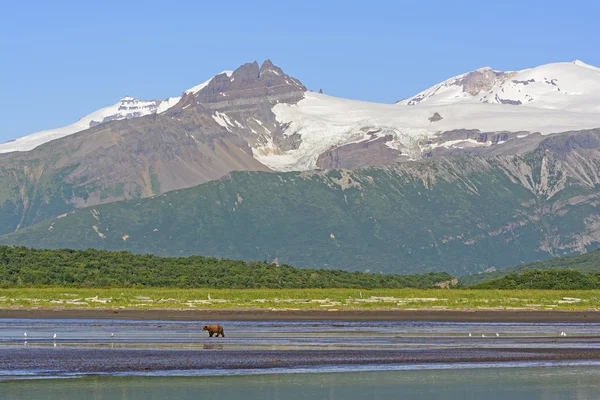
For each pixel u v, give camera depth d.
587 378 98.62
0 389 87.06
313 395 87.06
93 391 87.00
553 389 91.81
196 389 89.19
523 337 146.75
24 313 192.50
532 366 107.56
